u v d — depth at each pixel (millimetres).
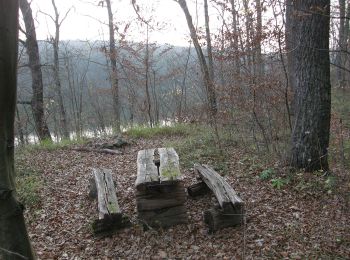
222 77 11000
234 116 10273
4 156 2336
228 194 5223
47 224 5980
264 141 9383
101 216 5242
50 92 20516
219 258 4547
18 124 18188
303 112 7074
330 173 6977
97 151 10680
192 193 6359
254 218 5508
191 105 17266
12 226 2420
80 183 7824
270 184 6809
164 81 21859
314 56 6793
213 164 8297
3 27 2127
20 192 7137
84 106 28750
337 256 4434
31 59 15586
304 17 6711
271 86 8812
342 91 17297
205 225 5344
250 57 9711
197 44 12414
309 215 5590
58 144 11953
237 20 10117
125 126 17031
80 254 4961
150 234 5184
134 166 8773
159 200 5297
